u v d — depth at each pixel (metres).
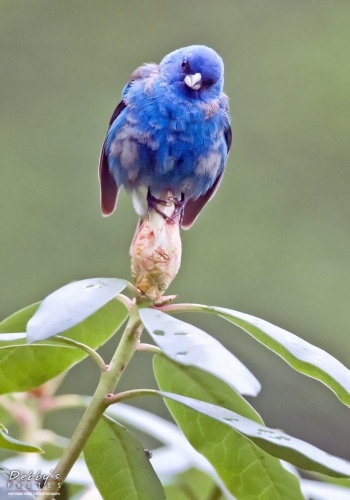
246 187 16.02
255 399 12.63
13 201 15.30
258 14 17.50
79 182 15.84
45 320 3.11
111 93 16.78
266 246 15.37
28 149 16.12
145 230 3.82
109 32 17.19
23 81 16.69
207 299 15.01
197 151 6.84
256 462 3.62
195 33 17.36
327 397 12.66
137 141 6.73
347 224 15.61
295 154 16.28
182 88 6.84
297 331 14.81
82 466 4.20
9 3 17.05
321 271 15.25
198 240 15.32
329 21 17.17
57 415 7.25
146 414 4.61
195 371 3.70
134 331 3.54
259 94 16.84
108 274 14.59
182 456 4.23
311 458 2.91
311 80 16.73
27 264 14.68
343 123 16.41
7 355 3.84
